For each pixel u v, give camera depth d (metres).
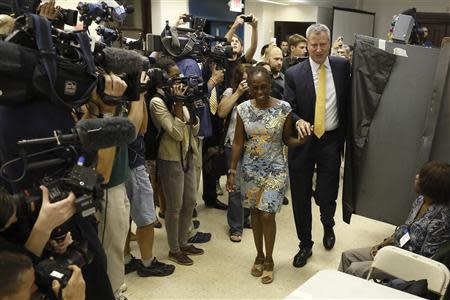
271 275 2.53
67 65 1.09
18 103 1.08
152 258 2.58
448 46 2.27
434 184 1.85
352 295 1.27
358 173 2.75
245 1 7.56
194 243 3.01
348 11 8.47
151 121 2.43
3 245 1.00
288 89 2.67
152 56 2.54
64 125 1.18
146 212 2.43
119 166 1.68
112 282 1.75
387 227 3.36
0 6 1.84
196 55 2.88
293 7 8.36
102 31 2.20
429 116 2.39
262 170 2.41
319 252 2.93
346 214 2.85
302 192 2.69
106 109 1.35
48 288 1.02
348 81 2.64
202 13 5.77
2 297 0.88
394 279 1.70
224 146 3.15
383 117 2.60
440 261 1.75
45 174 1.10
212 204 3.71
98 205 1.12
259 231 2.54
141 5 5.21
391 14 9.03
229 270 2.66
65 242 1.12
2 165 1.11
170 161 2.47
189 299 2.34
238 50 3.34
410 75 2.46
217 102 3.21
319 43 2.49
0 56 0.98
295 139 2.41
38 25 1.06
